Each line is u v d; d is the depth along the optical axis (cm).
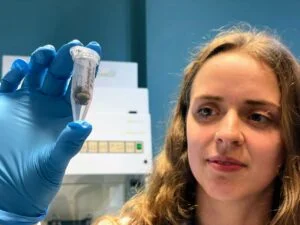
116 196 194
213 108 88
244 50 91
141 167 193
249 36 97
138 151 194
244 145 85
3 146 89
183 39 258
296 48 281
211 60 91
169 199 104
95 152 188
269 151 87
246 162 85
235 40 93
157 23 256
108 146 191
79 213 189
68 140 81
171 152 107
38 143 89
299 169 92
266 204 94
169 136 108
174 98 118
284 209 92
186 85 102
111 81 214
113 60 269
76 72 87
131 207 107
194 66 98
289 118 91
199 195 99
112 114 194
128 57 271
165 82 252
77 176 189
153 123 245
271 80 90
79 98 86
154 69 252
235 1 272
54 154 83
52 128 92
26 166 87
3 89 96
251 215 93
